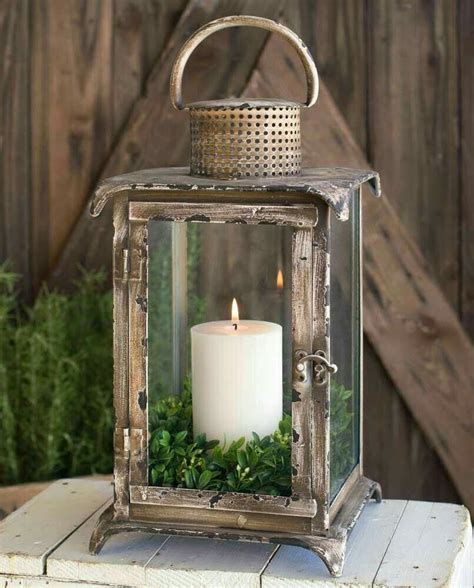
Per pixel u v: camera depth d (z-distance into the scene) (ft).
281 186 5.63
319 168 6.58
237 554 6.17
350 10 9.63
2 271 9.91
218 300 6.03
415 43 9.59
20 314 10.19
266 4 9.68
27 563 6.19
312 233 5.65
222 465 6.03
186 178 5.96
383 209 9.76
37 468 9.62
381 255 9.80
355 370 6.58
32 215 10.16
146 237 5.90
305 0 9.66
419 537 6.42
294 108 6.08
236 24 6.06
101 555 6.18
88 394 9.66
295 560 6.08
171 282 6.16
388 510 6.86
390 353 9.89
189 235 6.02
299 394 5.75
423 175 9.71
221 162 5.96
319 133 9.70
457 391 9.84
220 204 5.77
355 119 9.74
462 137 9.61
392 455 10.05
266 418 6.03
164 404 6.32
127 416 6.04
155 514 6.06
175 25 9.82
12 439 9.50
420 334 9.84
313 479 5.80
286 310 5.81
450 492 10.03
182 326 6.22
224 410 6.09
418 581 5.82
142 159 9.93
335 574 5.82
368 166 9.76
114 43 9.95
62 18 9.97
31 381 9.43
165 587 6.02
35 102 10.07
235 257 5.91
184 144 9.86
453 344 9.79
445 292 9.80
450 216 9.71
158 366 6.21
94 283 10.03
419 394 9.89
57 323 9.52
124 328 5.99
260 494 5.90
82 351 9.58
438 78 9.59
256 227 5.80
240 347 6.00
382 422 10.03
